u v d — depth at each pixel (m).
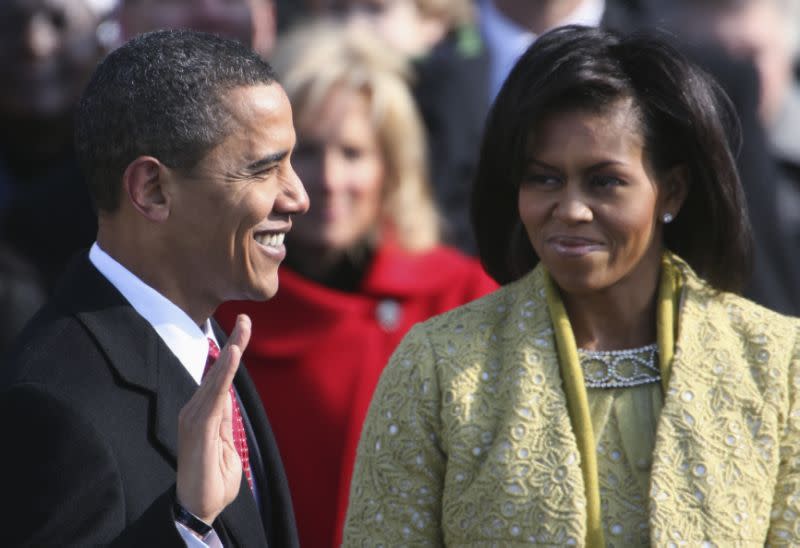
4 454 10.18
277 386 17.83
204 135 10.96
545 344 12.30
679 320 12.48
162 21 22.03
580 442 11.93
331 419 17.67
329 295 18.11
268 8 23.83
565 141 11.95
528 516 11.63
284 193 11.39
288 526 12.13
